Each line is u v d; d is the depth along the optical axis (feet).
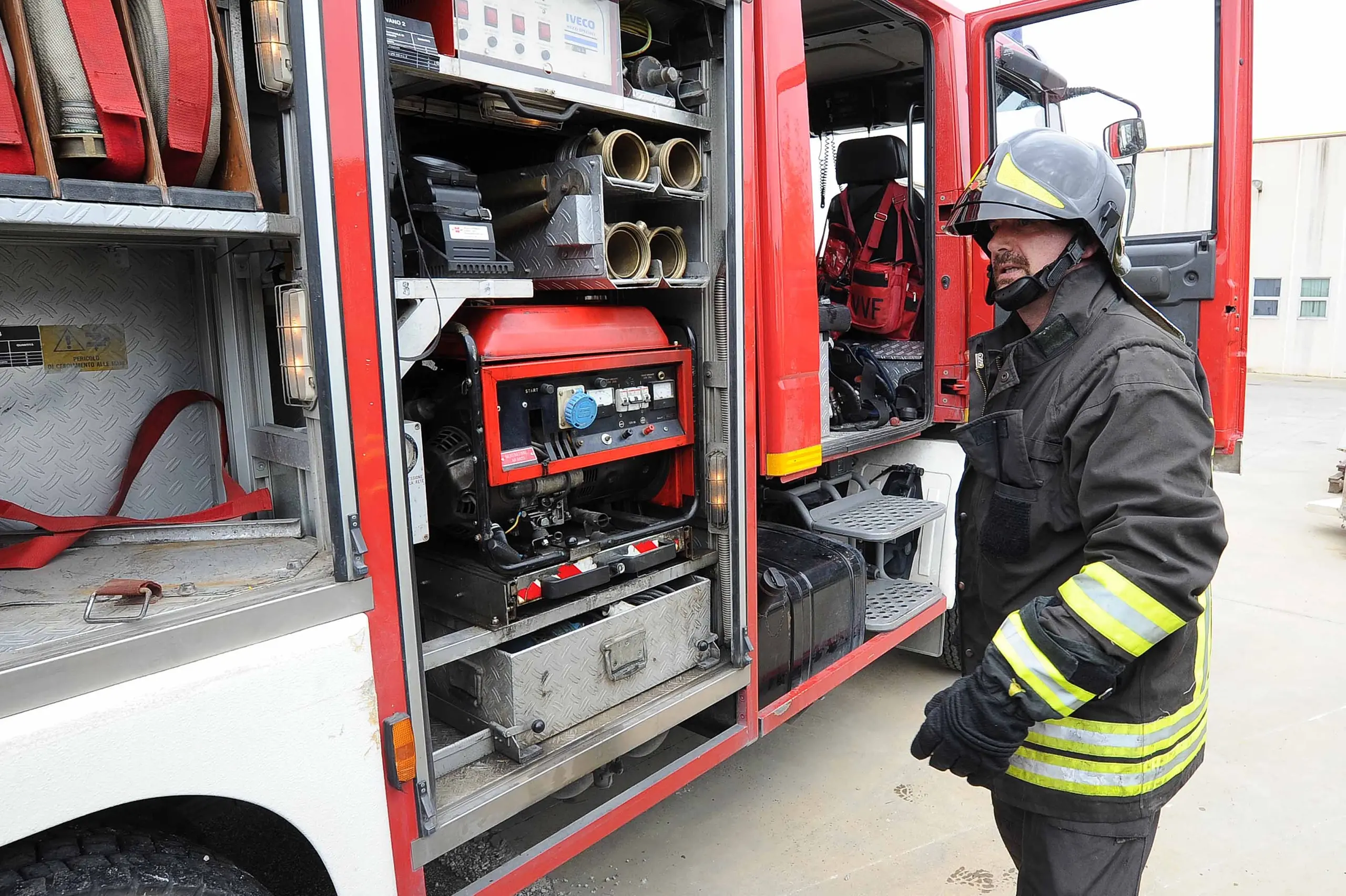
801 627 8.47
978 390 5.54
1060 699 4.14
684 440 7.39
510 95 5.79
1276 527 20.39
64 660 3.73
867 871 8.20
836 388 11.14
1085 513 4.43
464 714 6.49
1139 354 4.41
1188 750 4.84
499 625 6.07
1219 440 12.26
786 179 7.92
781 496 10.23
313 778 4.55
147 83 4.15
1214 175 11.74
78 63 3.86
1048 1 10.82
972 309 11.09
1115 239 4.83
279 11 4.36
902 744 10.57
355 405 4.68
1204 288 11.96
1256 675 12.39
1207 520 4.06
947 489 11.19
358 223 4.64
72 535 5.13
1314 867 8.23
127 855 4.29
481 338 5.97
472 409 5.83
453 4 5.36
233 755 4.23
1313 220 59.16
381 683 4.89
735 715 7.89
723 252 7.29
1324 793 9.42
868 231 12.69
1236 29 11.21
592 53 6.27
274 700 4.36
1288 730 10.78
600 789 8.55
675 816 9.09
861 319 12.57
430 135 7.57
